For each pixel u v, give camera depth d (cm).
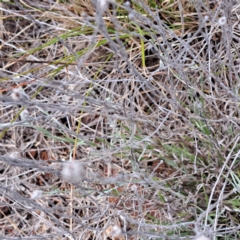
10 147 126
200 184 95
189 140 99
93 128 119
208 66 99
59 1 121
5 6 129
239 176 95
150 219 105
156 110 108
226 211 99
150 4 112
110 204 97
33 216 119
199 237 61
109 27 113
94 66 119
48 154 123
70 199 106
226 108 105
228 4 85
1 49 129
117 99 114
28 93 124
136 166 95
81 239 108
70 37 122
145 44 114
